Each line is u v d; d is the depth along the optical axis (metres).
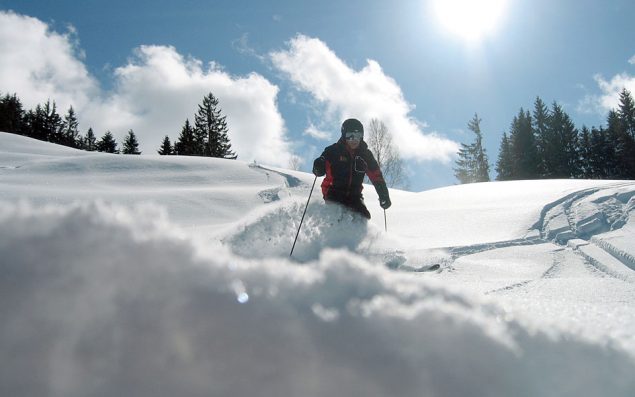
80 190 9.68
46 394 0.57
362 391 0.68
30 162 12.80
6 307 0.62
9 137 22.11
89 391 0.59
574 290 2.95
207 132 60.22
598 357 0.91
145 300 0.68
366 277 0.96
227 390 0.63
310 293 0.84
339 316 0.78
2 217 0.73
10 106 64.25
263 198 9.68
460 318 0.84
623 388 0.87
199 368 0.64
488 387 0.75
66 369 0.59
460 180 55.78
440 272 4.00
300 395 0.66
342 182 5.44
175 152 61.44
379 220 7.17
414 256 4.49
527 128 51.59
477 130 55.88
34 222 0.74
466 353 0.78
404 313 0.82
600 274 3.99
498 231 5.68
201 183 11.57
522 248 4.92
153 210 0.86
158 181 11.58
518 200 7.10
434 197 9.06
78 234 0.73
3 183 10.38
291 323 0.74
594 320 1.27
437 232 5.96
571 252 4.73
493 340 0.83
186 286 0.73
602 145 49.19
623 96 53.78
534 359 0.85
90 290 0.67
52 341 0.61
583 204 6.31
